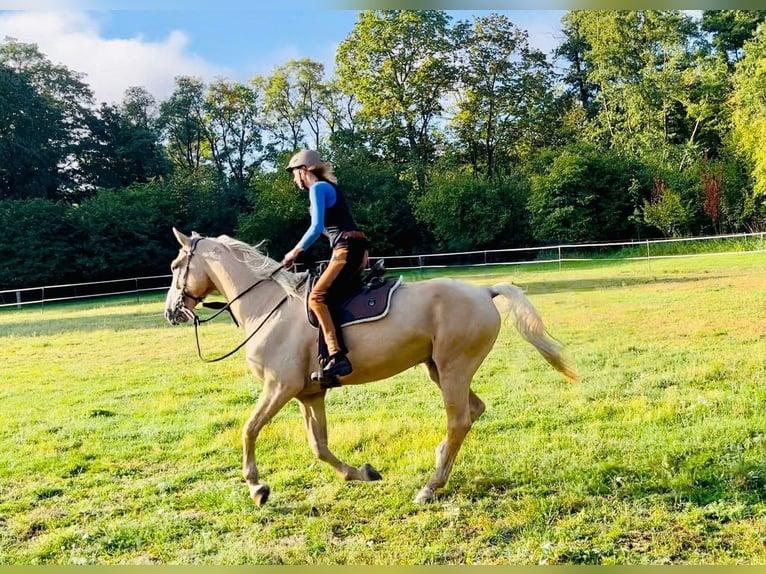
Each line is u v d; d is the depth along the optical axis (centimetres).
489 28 4428
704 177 3462
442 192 3900
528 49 4500
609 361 875
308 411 520
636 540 404
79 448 656
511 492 484
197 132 5256
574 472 503
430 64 4369
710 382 731
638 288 1675
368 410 729
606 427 611
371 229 4050
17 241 3744
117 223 3962
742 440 538
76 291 3862
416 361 500
